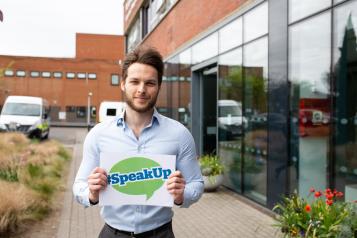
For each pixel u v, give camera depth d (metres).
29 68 55.47
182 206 2.54
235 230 6.48
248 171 8.63
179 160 2.58
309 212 4.35
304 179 6.62
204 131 12.47
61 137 30.64
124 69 2.54
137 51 2.51
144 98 2.47
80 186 2.53
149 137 2.52
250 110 8.48
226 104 9.83
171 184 2.40
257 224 6.79
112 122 2.59
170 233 2.62
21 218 6.48
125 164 2.44
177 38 14.48
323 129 6.16
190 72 12.67
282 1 7.15
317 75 6.28
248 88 8.56
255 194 8.29
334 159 5.93
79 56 64.75
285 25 7.07
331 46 5.94
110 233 2.56
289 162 6.98
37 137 24.08
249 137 8.57
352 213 4.02
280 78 7.23
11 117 23.73
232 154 9.55
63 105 56.53
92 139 2.58
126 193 2.44
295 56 6.84
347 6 5.61
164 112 16.48
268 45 7.62
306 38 6.54
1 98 51.97
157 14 18.61
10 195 6.59
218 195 9.16
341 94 5.76
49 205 7.71
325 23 6.08
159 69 2.52
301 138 6.68
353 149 5.54
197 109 12.48
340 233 3.84
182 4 13.80
